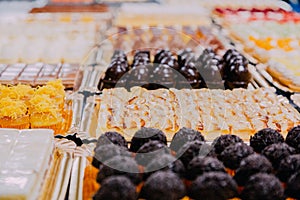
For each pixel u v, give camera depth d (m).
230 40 0.95
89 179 0.49
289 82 0.74
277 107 0.66
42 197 0.48
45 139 0.53
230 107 0.65
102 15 1.14
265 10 1.18
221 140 0.52
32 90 0.64
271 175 0.46
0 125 0.59
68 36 0.97
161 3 1.26
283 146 0.50
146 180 0.47
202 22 1.06
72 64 0.81
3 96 0.62
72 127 0.61
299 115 0.64
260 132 0.53
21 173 0.47
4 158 0.49
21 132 0.54
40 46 0.89
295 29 1.03
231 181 0.46
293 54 0.87
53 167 0.52
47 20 1.09
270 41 0.93
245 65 0.75
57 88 0.65
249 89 0.72
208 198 0.45
